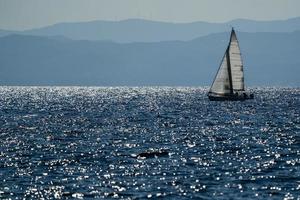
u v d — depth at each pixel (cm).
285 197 15075
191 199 14912
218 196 15162
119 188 16125
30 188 16188
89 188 16162
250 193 15475
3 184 16688
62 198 15150
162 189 15962
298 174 17938
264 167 19200
